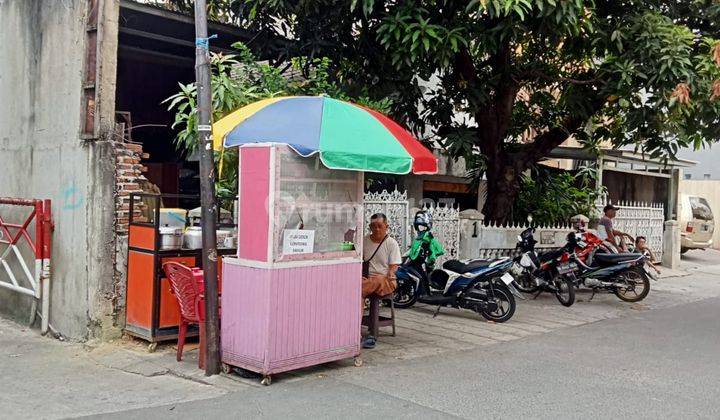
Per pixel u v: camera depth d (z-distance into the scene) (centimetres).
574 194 1470
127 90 1246
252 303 616
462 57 1131
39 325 854
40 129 852
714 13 1075
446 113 1158
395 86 1057
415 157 680
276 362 611
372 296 788
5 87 921
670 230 1728
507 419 538
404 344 802
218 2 1075
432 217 1116
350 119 661
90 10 783
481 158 1291
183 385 621
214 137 660
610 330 925
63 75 812
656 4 1085
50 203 829
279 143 604
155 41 1052
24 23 880
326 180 651
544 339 852
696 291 1352
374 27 1021
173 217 779
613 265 1141
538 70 1184
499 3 864
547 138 1294
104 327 762
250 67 934
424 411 551
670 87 970
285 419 527
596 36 1018
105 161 762
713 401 596
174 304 741
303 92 945
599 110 1285
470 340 834
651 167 1853
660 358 759
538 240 1337
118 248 770
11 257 905
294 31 1048
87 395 593
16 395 594
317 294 642
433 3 960
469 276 945
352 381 633
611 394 612
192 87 832
